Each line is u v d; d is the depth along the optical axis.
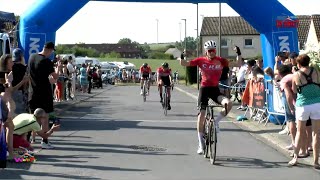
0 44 31.14
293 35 27.09
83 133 23.59
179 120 29.83
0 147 15.02
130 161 16.81
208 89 17.42
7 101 17.33
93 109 37.50
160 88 34.09
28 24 27.28
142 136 22.77
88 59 117.19
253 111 29.52
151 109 38.06
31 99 18.91
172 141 21.31
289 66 17.89
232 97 46.09
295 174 14.95
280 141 20.95
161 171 15.25
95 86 80.12
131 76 116.31
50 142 20.61
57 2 27.36
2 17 34.16
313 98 15.54
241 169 15.66
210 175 14.74
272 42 27.12
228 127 26.27
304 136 16.88
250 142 21.23
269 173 15.07
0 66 17.31
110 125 26.91
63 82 42.41
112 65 128.75
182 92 68.50
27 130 17.31
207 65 17.22
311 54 27.73
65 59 43.28
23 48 27.25
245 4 27.23
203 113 17.81
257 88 27.78
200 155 18.08
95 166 15.89
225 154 18.38
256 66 28.91
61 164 16.12
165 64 33.53
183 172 15.14
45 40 27.31
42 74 18.78
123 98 52.88
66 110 36.19
